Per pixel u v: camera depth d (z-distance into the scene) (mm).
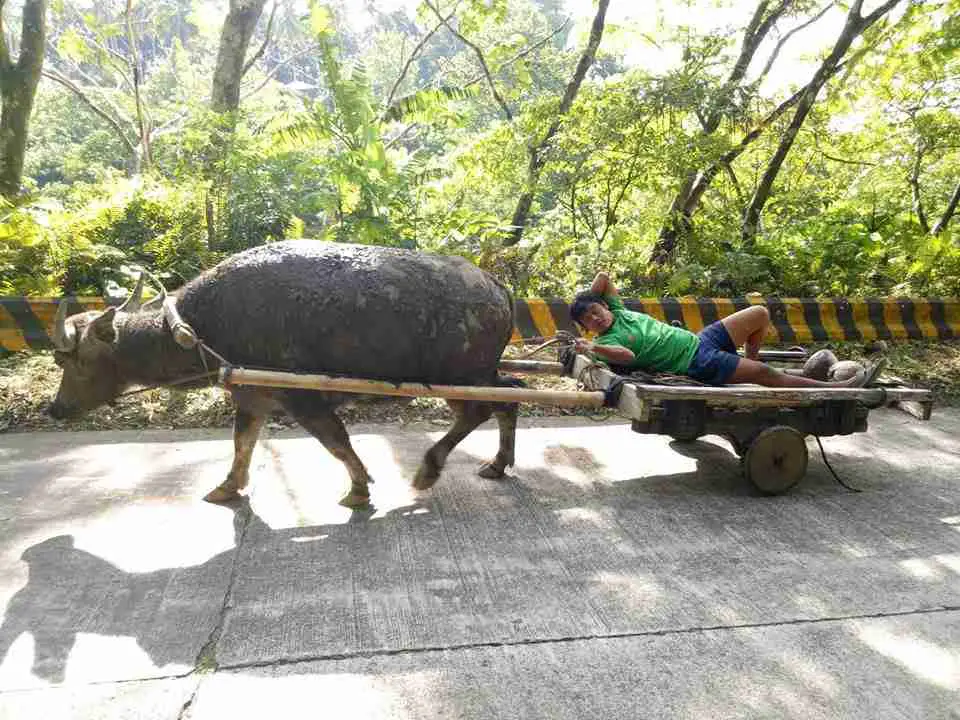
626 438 6387
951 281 9984
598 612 3729
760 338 5602
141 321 4707
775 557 4309
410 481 5340
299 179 10906
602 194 10539
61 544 4312
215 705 3025
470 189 12453
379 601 3791
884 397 5129
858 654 3426
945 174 13469
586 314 5219
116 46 40312
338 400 4688
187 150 12023
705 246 10305
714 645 3475
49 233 8711
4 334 7266
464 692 3129
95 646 3385
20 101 11695
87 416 6469
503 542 4453
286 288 4414
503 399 4605
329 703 3047
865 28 10125
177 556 4203
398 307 4457
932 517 4871
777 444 5043
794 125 10688
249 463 4969
